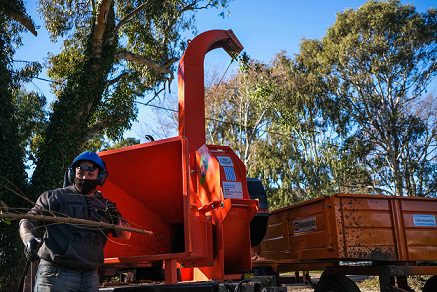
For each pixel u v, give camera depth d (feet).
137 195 20.08
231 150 20.39
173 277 16.21
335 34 124.57
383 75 119.55
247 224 18.93
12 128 54.34
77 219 10.19
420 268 25.63
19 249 50.14
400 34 117.60
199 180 20.03
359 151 118.73
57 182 56.65
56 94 74.74
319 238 25.95
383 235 25.68
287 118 124.06
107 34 64.54
